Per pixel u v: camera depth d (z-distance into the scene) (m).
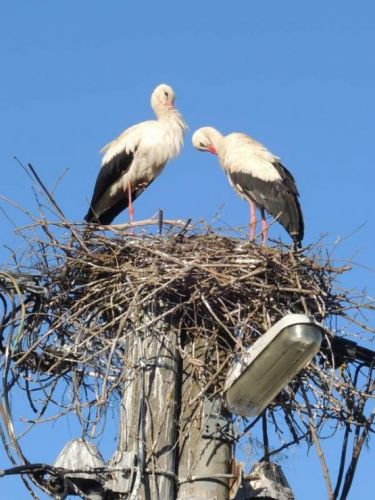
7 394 10.37
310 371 11.70
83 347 11.44
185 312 10.97
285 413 11.68
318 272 12.52
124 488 9.34
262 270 11.78
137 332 10.54
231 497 9.80
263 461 10.46
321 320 12.18
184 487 9.76
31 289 11.67
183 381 10.45
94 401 10.95
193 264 11.30
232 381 9.49
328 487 10.05
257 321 11.60
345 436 11.59
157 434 9.91
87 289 11.97
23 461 9.79
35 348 11.59
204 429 10.03
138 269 11.70
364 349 12.24
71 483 9.25
